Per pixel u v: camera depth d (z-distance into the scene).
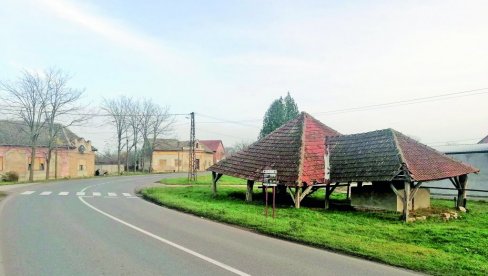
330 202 24.06
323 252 9.68
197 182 42.19
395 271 8.04
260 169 23.80
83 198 23.00
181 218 15.35
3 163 48.22
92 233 11.38
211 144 99.12
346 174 21.09
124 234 11.32
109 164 84.19
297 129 25.81
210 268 7.73
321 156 23.47
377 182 20.94
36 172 51.75
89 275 7.14
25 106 43.91
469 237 12.96
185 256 8.71
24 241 10.09
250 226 13.51
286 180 21.31
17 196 23.31
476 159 27.81
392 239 12.96
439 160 21.91
